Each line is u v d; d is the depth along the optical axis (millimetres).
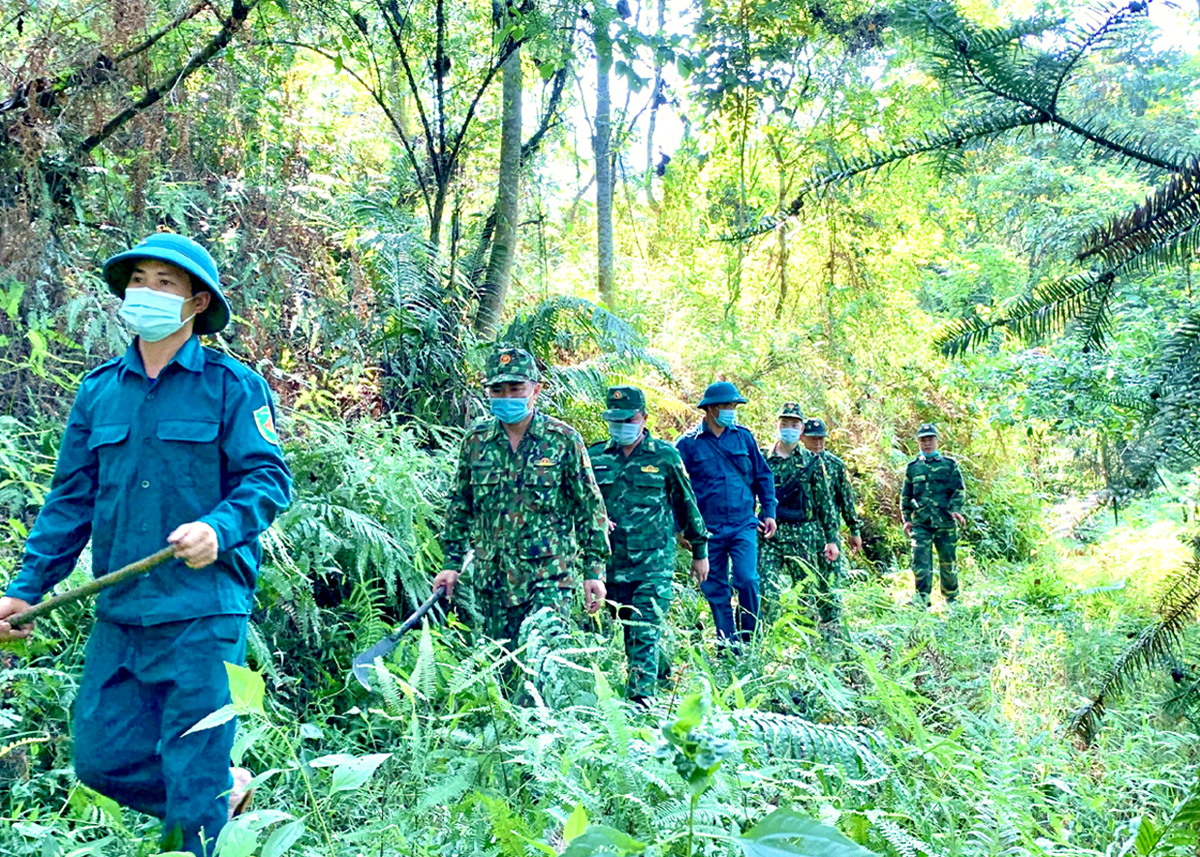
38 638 3479
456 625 4551
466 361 7250
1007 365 9062
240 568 2809
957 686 5172
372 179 8500
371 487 5156
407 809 2920
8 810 3031
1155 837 2578
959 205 14250
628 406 5547
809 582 6859
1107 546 8750
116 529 2764
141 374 2830
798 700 4855
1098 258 2244
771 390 11750
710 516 6625
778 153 8797
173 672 2670
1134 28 2043
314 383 6008
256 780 2600
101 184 5094
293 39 6855
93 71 4855
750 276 12445
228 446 2820
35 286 4559
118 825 2850
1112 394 2291
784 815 1942
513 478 4621
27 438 4465
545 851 2412
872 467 11953
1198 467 2070
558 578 4586
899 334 13227
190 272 2779
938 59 2111
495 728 3193
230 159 6121
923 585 9930
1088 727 2572
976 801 3340
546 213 10195
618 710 2881
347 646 4590
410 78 7781
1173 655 2553
